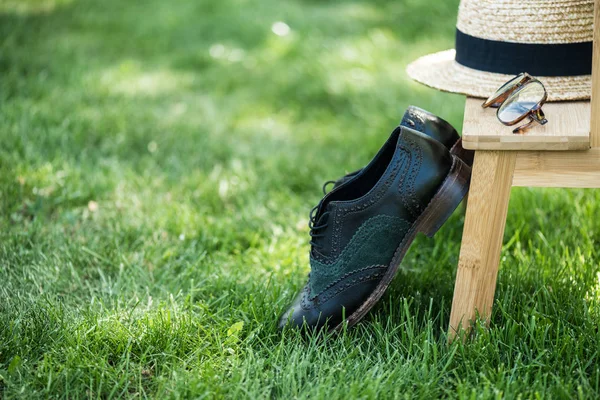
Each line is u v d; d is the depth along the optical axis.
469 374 2.29
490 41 2.50
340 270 2.48
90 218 3.66
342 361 2.35
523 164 2.23
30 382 2.29
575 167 2.20
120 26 6.93
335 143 4.70
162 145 4.54
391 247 2.46
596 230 3.25
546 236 3.26
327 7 7.57
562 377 2.26
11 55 5.81
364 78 5.51
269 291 2.86
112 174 4.05
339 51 6.05
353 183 2.61
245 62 6.11
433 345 2.32
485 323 2.43
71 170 4.00
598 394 2.17
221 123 4.96
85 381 2.32
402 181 2.39
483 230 2.31
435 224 2.42
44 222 3.58
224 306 2.82
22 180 3.88
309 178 4.16
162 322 2.54
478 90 2.49
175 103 5.29
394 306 2.70
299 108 5.30
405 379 2.27
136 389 2.32
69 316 2.68
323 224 2.52
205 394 2.19
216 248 3.45
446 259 3.09
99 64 5.95
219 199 3.90
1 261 3.12
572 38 2.39
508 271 2.85
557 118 2.26
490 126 2.23
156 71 5.94
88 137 4.56
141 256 3.23
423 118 2.57
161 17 7.14
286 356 2.43
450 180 2.37
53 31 6.73
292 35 6.57
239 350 2.49
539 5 2.40
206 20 7.02
